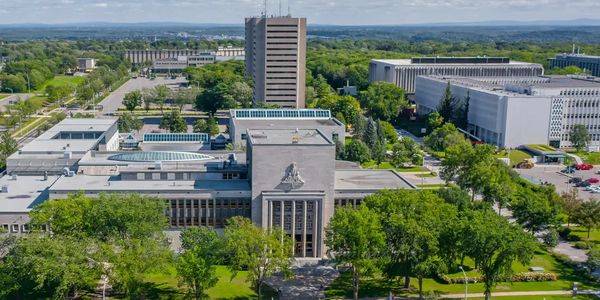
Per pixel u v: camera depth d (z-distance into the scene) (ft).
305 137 510.17
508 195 573.74
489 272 398.83
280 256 395.34
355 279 412.16
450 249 406.41
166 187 493.77
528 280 450.71
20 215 469.98
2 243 399.65
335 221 416.05
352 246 401.70
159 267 377.91
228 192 485.15
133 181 512.22
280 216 479.00
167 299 399.03
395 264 414.62
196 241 421.59
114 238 403.95
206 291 413.59
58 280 367.25
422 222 404.57
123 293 406.62
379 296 421.18
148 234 409.49
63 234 403.95
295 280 444.14
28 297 387.34
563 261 488.02
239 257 384.06
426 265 398.01
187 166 537.24
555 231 516.73
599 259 464.24
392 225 403.34
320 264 474.49
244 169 528.63
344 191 495.82
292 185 475.31
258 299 405.18
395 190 460.96
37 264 355.15
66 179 518.78
